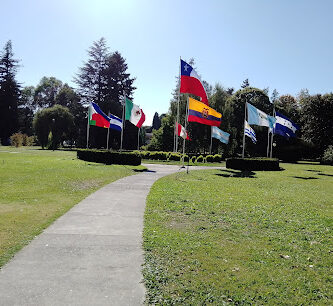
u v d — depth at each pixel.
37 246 5.65
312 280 4.79
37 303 3.78
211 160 35.59
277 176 21.45
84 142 56.94
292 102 63.34
